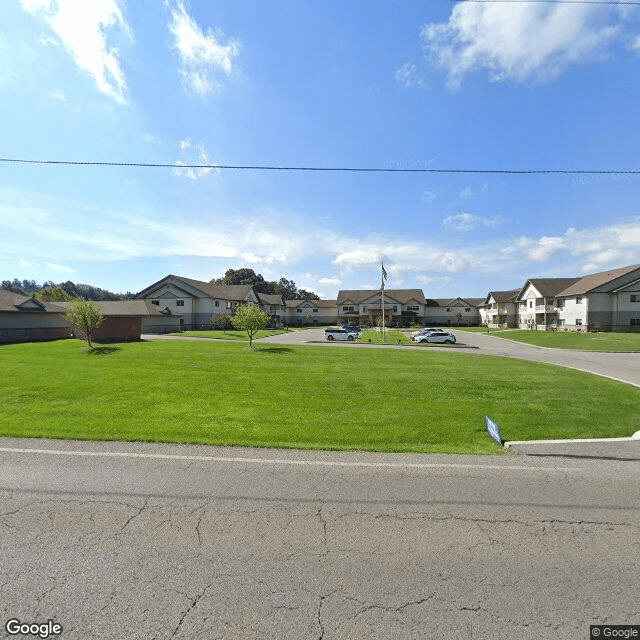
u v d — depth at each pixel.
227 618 2.47
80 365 14.17
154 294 53.44
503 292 71.56
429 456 5.54
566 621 2.48
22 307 27.00
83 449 5.64
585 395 9.98
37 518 3.69
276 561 3.06
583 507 4.03
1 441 5.94
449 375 13.11
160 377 11.62
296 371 13.55
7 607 2.56
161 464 5.11
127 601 2.61
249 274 93.62
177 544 3.28
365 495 4.27
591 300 45.25
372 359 18.11
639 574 2.94
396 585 2.80
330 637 2.34
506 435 6.54
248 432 6.50
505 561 3.09
